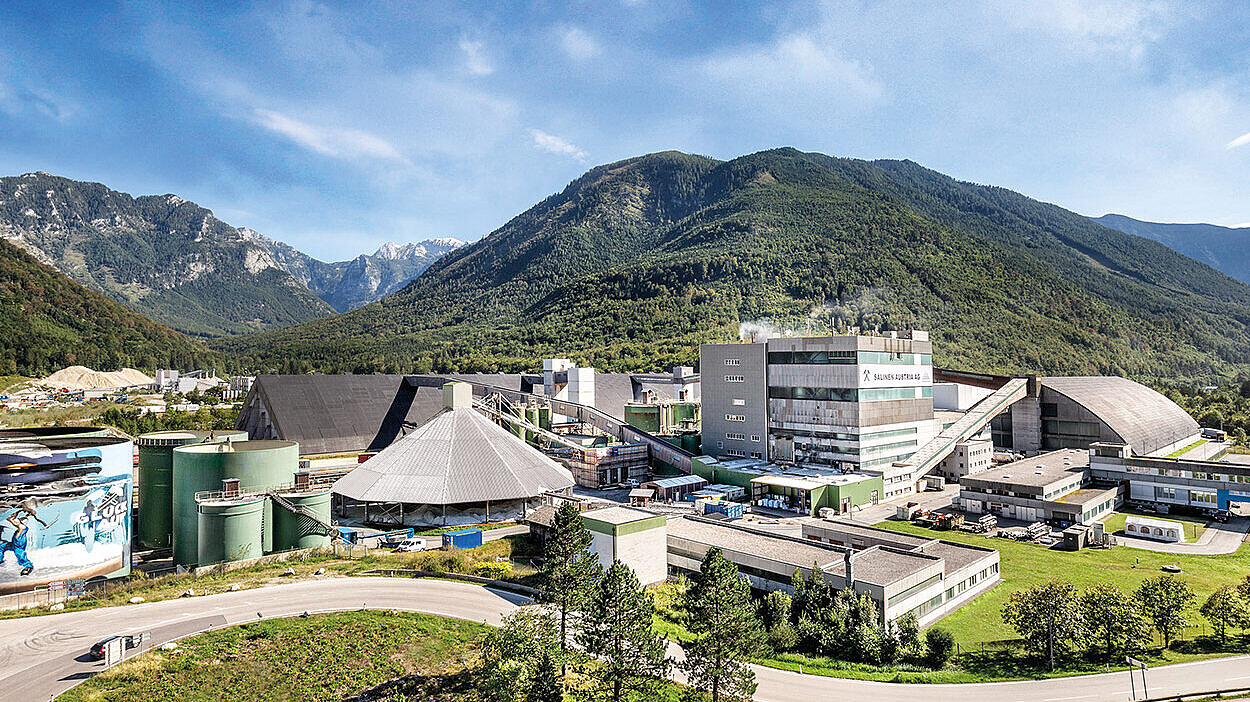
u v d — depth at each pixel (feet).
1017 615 171.22
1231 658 160.56
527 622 141.79
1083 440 460.96
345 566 216.33
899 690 148.15
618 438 414.41
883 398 357.41
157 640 155.12
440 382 456.04
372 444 406.00
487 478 283.59
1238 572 228.63
